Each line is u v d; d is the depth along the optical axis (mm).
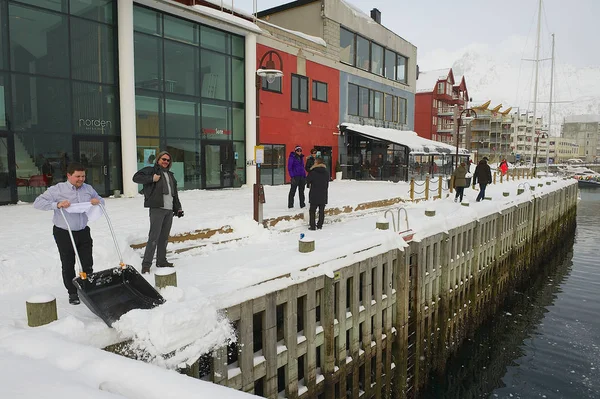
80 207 4918
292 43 21953
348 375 7879
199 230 8844
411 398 10000
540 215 23281
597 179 66750
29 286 6004
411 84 33875
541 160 111000
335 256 7594
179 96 16578
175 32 16297
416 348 10109
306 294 6688
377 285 8602
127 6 14164
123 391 3240
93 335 4223
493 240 16141
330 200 14578
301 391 6613
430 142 30547
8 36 12062
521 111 104000
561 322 14109
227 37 18375
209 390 3201
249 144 19266
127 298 4742
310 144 23516
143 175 6195
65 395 2891
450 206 15875
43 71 12820
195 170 17453
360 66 27922
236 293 5531
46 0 12766
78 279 4516
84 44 13703
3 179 12148
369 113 28922
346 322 7672
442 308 11641
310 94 23234
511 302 16984
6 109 12117
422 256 10375
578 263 22453
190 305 4770
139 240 7977
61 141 13312
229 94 18703
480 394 10094
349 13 26156
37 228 8539
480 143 78000
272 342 6016
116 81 14531
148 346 4348
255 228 9672
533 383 10305
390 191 18625
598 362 11281
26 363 3430
